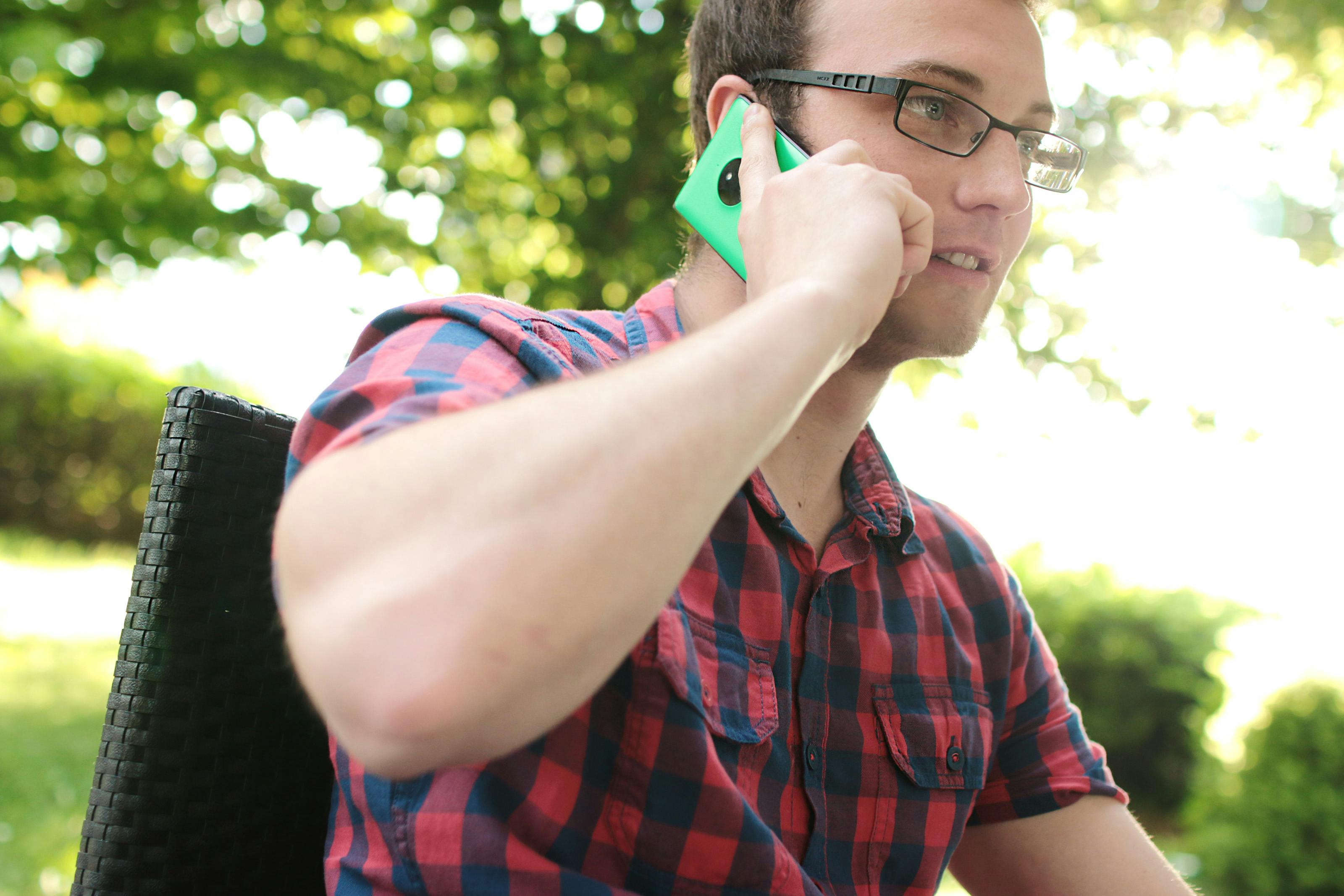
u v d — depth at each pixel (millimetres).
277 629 966
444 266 5293
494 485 552
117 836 879
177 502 923
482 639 527
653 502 562
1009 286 5227
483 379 761
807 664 940
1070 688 6047
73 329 12609
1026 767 1184
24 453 11750
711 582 884
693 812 782
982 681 1109
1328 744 4070
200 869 905
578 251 4496
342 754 809
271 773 957
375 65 5277
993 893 1200
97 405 12000
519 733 552
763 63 1112
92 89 5301
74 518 12016
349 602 540
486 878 713
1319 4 5305
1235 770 4426
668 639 801
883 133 1008
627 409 579
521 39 4594
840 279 699
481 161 5395
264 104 5371
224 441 945
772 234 779
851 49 1031
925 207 794
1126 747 5914
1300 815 4043
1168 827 5613
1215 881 4246
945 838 1000
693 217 1010
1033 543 7078
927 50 1002
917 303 987
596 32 4543
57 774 3889
